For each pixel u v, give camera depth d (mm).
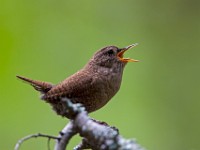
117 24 15016
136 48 14742
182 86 14070
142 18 15258
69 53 13906
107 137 5043
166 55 14805
